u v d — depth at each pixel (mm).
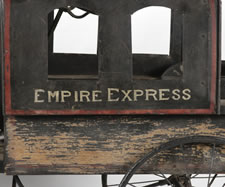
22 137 2133
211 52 2160
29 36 2041
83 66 3004
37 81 2062
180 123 2236
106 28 2100
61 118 2158
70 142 2172
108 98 2117
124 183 2123
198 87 2168
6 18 2020
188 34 2152
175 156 2279
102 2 2088
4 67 2035
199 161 2295
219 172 2314
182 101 2164
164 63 3098
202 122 2250
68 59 2988
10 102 2049
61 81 2082
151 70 3094
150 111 2145
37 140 2146
